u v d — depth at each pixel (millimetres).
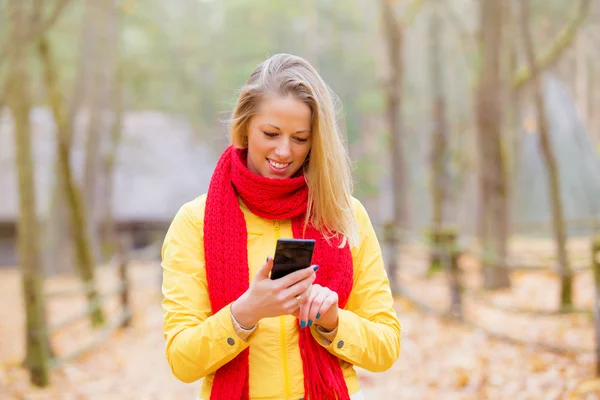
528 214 17547
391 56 12680
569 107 17953
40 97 20672
